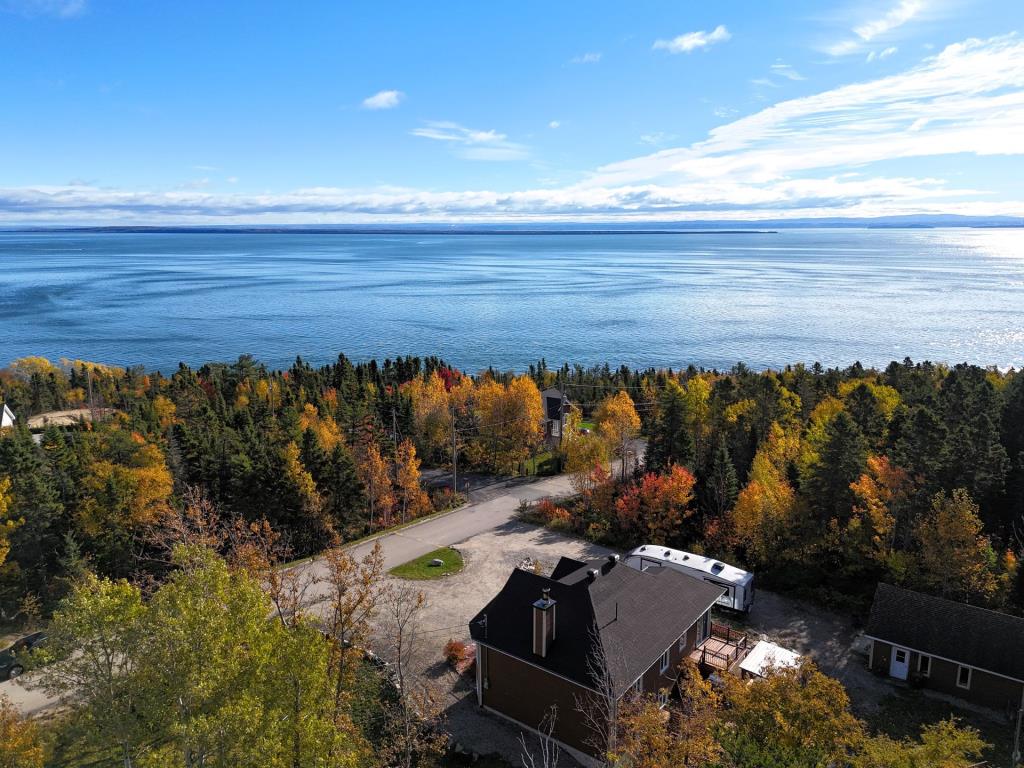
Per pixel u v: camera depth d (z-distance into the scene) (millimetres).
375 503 64562
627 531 55875
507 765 31000
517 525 59625
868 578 47250
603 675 28891
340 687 28656
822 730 23188
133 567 51156
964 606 36906
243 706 20438
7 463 51625
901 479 46844
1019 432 60188
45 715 32562
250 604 23578
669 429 65375
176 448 65438
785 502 49250
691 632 37375
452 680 36906
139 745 22312
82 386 137875
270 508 57469
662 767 23641
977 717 34250
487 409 80500
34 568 48719
